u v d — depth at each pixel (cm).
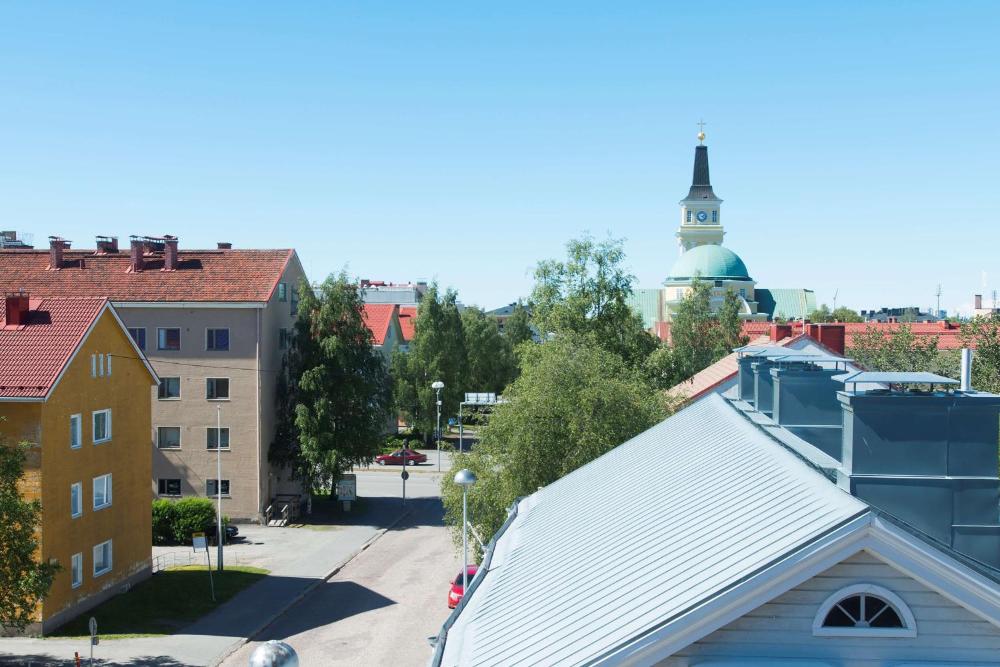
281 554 4550
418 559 4472
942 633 945
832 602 950
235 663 2925
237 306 5206
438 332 8562
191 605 3594
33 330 3294
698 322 9525
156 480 5331
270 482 5500
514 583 1457
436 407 8419
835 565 950
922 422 1130
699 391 4494
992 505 1111
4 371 3098
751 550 1011
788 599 958
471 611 1486
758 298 17288
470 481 2470
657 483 1546
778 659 952
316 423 5312
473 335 9444
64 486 3183
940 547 969
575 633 1068
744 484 1266
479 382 9469
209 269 5450
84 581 3341
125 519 3675
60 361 3133
